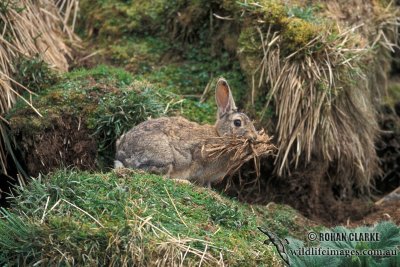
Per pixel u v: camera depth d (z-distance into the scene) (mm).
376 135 13906
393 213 12203
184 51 13297
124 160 10617
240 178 12211
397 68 15117
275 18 12508
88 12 13875
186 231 9148
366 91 13289
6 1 12555
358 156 12836
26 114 11414
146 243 8758
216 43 13125
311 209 12617
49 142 11297
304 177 12516
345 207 12758
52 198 9422
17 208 9445
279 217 11086
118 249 8648
